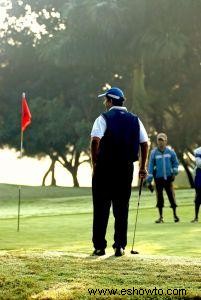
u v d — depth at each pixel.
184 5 73.19
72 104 92.69
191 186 89.31
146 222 24.86
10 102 96.50
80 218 27.28
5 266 11.49
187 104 82.88
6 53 96.12
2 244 17.06
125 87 87.62
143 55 75.62
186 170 89.25
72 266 11.55
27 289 9.82
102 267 11.45
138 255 13.43
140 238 17.89
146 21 76.69
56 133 89.06
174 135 85.00
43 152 96.94
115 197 13.14
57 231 20.91
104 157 12.98
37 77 97.06
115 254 13.12
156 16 75.81
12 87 96.81
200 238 17.77
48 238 18.66
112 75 88.50
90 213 31.38
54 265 11.63
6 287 10.01
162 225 22.94
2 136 93.94
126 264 11.78
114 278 10.41
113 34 75.56
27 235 19.55
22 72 97.25
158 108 81.50
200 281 10.22
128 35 77.31
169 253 14.60
